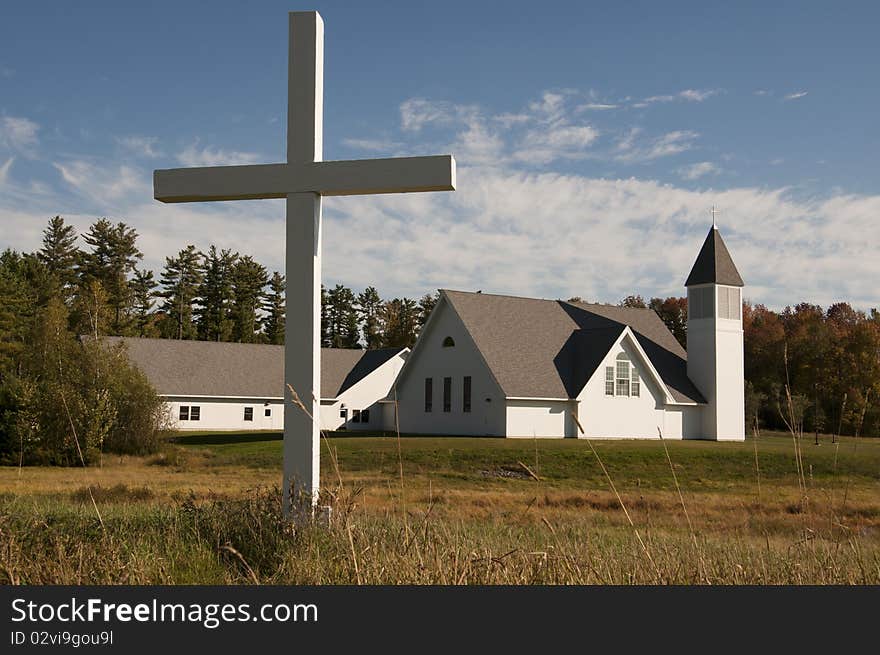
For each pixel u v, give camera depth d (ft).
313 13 31.50
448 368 152.76
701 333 163.63
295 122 31.40
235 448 134.82
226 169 31.55
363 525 26.25
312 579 21.80
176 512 30.22
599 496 74.23
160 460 118.73
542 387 145.18
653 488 93.97
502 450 112.78
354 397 210.79
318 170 31.04
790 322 246.06
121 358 133.69
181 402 198.49
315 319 30.55
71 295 306.35
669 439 156.35
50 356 129.59
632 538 33.37
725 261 164.04
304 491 27.55
